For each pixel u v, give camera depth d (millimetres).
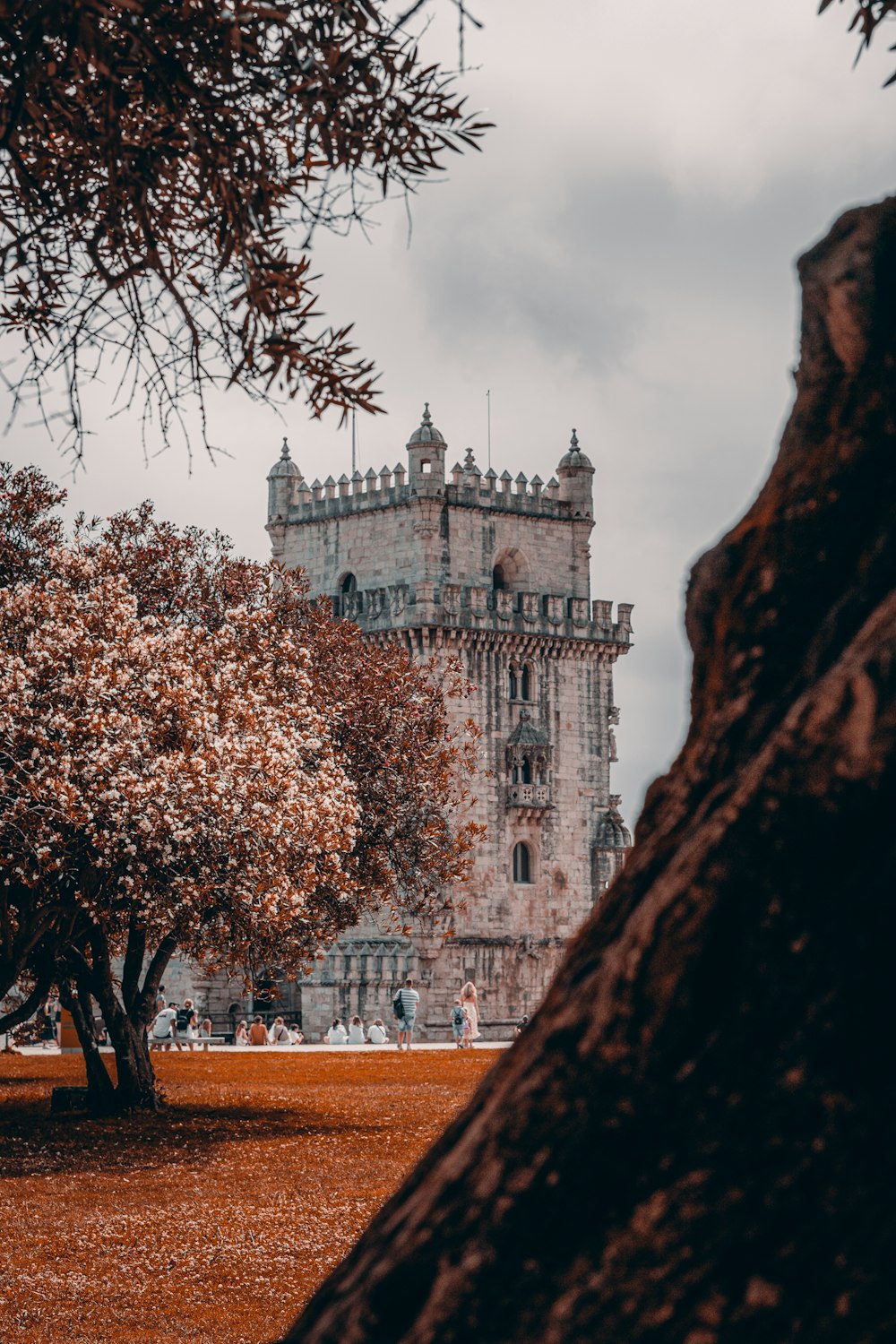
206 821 32375
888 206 5223
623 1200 4469
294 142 9562
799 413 5344
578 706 114125
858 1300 4078
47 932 34250
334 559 113812
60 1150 31938
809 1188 4211
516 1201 4582
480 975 107812
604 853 113562
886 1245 4094
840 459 5121
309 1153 31250
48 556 38562
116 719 32281
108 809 31312
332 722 41688
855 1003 4262
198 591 43438
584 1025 4660
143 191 9086
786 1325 4129
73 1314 17938
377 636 109562
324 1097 41312
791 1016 4344
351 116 9203
